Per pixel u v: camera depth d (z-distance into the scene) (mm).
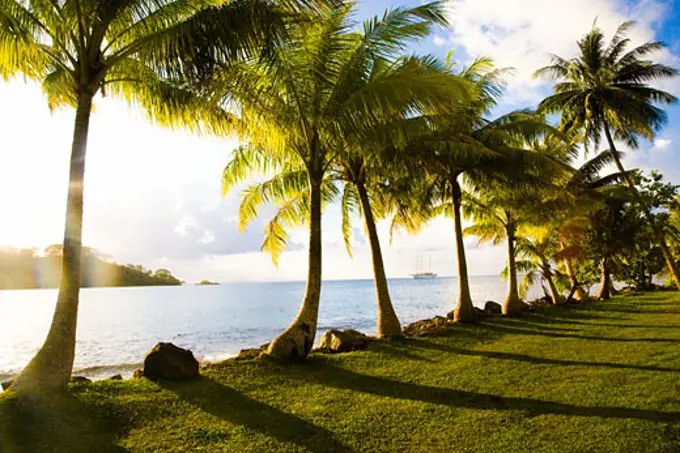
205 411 5785
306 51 8508
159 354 7289
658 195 24219
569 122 24984
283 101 8734
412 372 7969
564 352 9172
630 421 4910
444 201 17016
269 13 6324
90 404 5664
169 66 6645
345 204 14367
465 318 14523
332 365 8594
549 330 12578
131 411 5629
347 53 9164
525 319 15281
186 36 6320
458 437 4746
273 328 26344
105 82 7051
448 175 14656
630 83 23344
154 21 7348
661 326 11883
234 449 4570
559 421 5078
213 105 8156
